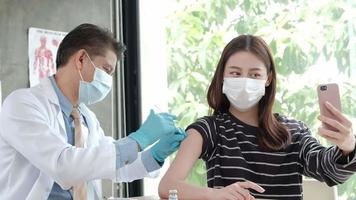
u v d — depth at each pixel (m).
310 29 2.45
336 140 1.35
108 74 1.76
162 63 3.05
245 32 2.66
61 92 1.77
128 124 3.08
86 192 1.69
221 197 1.33
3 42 2.42
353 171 1.44
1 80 2.39
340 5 2.38
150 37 3.12
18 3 2.48
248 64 1.59
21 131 1.56
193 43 2.89
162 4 3.08
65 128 1.75
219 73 1.66
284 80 2.47
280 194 1.53
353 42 2.33
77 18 2.70
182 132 1.62
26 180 1.63
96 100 1.80
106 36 1.76
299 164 1.58
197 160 1.61
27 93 1.69
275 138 1.57
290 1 2.52
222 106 1.69
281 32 2.53
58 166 1.50
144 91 3.11
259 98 1.62
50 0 2.60
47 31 2.57
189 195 1.38
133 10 3.11
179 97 2.92
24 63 2.47
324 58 2.40
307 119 2.36
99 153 1.54
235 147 1.56
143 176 1.77
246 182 1.40
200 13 2.88
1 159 1.64
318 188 1.84
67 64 1.74
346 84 2.33
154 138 1.61
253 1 2.64
